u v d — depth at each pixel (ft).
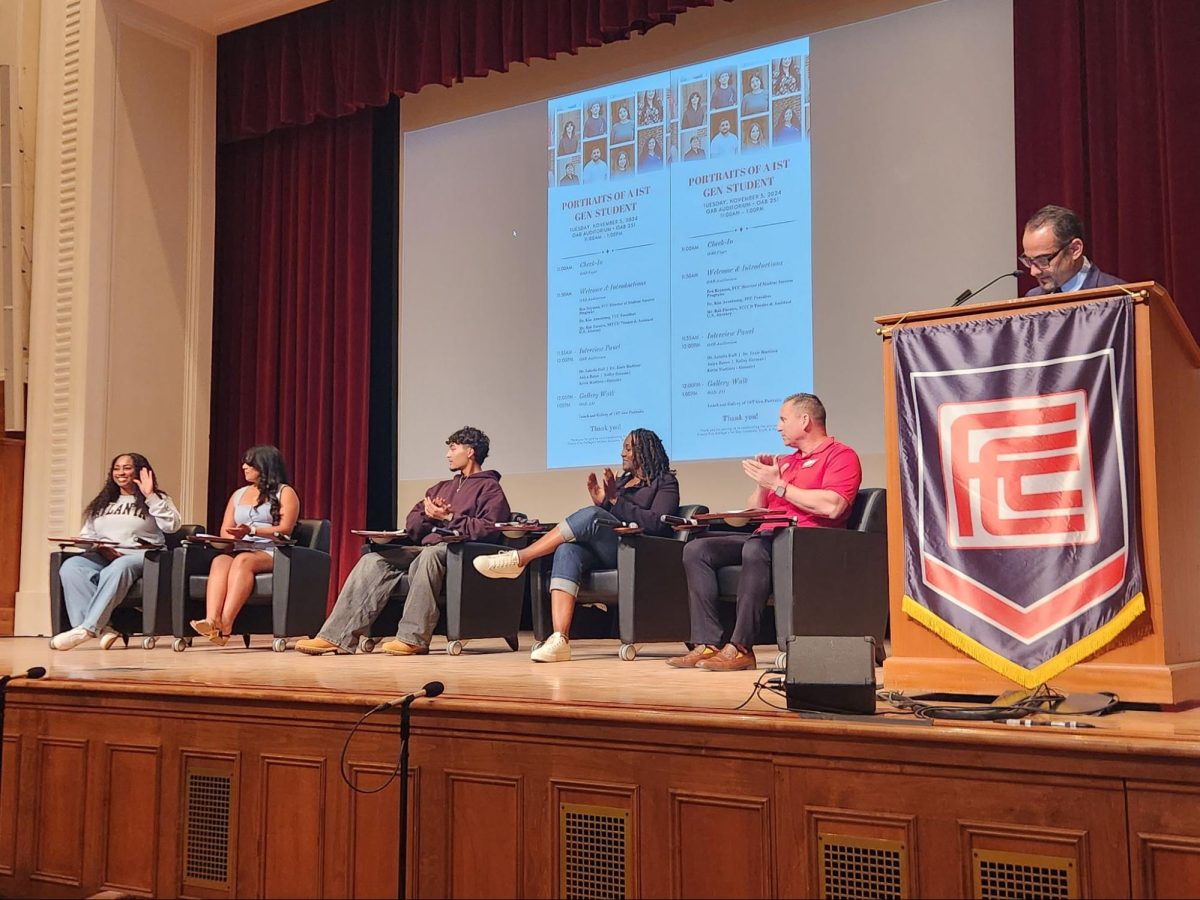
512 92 20.04
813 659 6.45
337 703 7.63
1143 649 6.51
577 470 18.72
